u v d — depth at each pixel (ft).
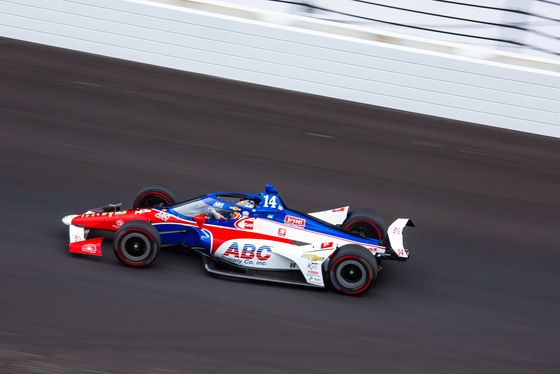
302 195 89.15
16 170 84.07
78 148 94.84
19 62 126.62
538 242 84.38
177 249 66.59
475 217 90.12
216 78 135.13
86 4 135.74
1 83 115.55
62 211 73.87
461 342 55.93
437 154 113.09
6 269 57.52
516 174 109.40
